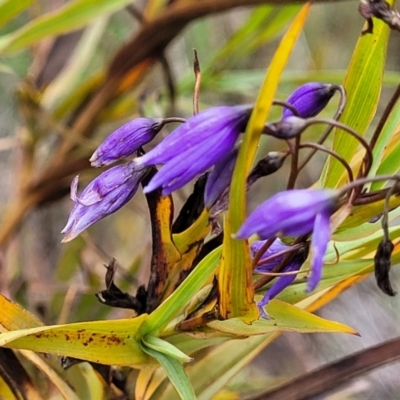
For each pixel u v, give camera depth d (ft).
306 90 0.85
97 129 1.36
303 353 1.61
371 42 0.87
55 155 1.26
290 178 0.83
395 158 0.90
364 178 0.82
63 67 1.37
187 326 0.89
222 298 0.86
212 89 1.26
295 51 1.93
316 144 0.82
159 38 1.14
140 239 1.56
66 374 0.95
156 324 0.89
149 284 0.91
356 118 0.88
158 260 0.91
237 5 1.08
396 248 0.91
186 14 1.11
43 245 1.65
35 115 1.23
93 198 0.87
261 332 0.89
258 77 1.25
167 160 0.82
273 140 1.27
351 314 1.79
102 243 1.68
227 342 0.97
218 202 0.83
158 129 0.87
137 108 1.25
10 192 1.73
